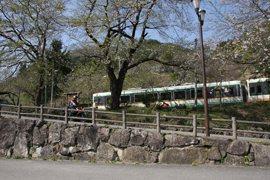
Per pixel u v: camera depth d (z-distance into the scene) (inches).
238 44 546.0
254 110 707.4
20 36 637.3
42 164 373.1
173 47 708.0
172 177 266.2
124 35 687.7
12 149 467.5
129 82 1240.2
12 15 637.3
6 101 943.0
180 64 746.8
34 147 448.8
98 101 1091.9
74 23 604.7
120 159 374.6
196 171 287.6
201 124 562.9
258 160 298.0
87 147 400.8
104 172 304.2
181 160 335.0
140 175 281.9
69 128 421.1
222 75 768.9
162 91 954.7
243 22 524.7
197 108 773.9
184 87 917.8
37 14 620.4
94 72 648.4
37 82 721.6
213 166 308.8
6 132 482.6
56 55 682.2
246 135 494.6
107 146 386.9
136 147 365.7
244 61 568.1
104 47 628.7
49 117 641.0
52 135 434.3
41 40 631.8
